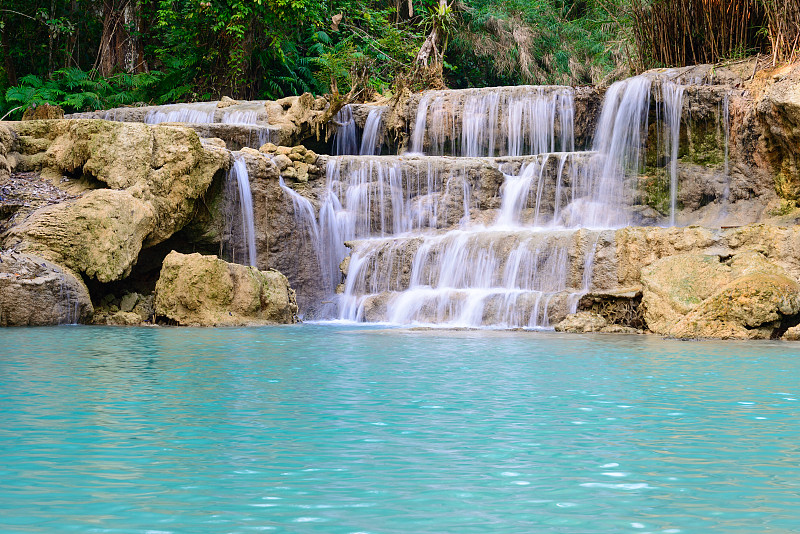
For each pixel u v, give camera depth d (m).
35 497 3.62
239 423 5.30
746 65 18.66
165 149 16.70
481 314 15.17
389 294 16.52
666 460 4.38
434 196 19.53
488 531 3.18
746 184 17.61
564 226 18.89
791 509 3.48
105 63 31.28
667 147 18.64
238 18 29.39
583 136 20.91
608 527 3.24
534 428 5.20
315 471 4.11
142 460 4.31
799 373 7.96
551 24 39.69
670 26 21.28
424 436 4.94
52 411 5.65
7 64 30.94
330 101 22.59
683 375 7.75
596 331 13.88
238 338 11.66
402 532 3.16
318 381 7.20
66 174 17.42
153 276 17.55
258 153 18.50
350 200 19.47
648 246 14.98
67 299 14.30
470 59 40.22
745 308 12.55
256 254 18.03
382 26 34.72
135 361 8.62
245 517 3.35
